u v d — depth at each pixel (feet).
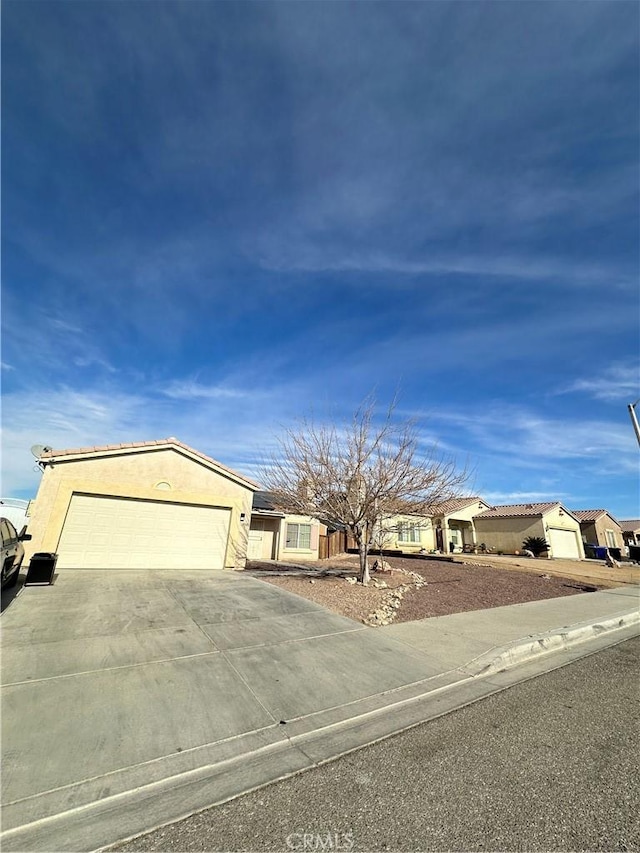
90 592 28.43
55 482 38.24
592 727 13.16
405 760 11.15
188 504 44.37
